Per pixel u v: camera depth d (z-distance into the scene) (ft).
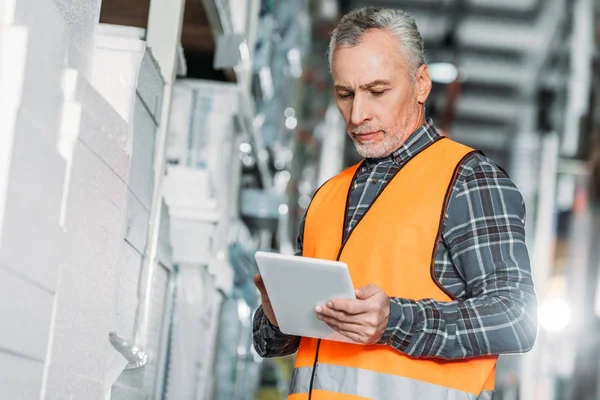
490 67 58.23
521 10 52.29
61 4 6.59
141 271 9.57
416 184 7.43
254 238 28.73
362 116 7.46
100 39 8.45
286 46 27.89
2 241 5.00
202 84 16.63
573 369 48.29
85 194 6.68
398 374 7.00
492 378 7.30
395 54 7.49
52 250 5.94
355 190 7.83
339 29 7.69
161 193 10.12
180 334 13.03
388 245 7.24
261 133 26.40
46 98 5.79
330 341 7.39
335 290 6.56
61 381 6.40
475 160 7.45
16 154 5.16
